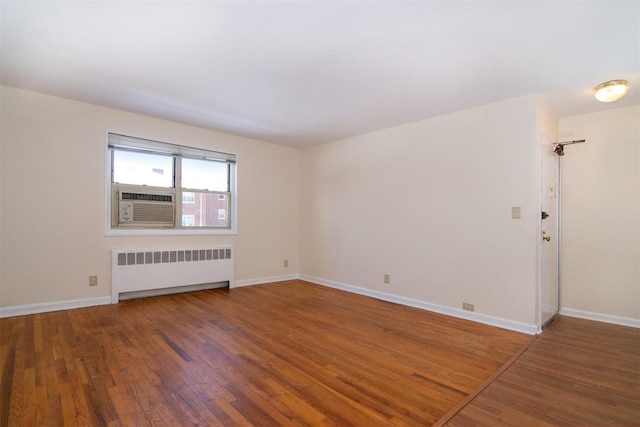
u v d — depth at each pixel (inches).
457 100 126.5
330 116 148.6
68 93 129.4
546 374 86.0
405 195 157.6
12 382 78.0
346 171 188.5
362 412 68.4
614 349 102.7
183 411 67.6
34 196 130.3
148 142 158.6
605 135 132.2
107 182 148.2
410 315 138.1
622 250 128.0
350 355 96.8
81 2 71.7
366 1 69.7
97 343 102.0
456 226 138.2
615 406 71.7
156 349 98.3
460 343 107.1
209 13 74.9
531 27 78.1
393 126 163.0
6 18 77.8
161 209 166.6
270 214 206.1
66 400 70.7
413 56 93.3
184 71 106.1
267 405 70.4
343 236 188.9
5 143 124.7
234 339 107.8
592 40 83.4
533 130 118.3
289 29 81.0
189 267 169.0
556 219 138.3
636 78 104.7
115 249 149.5
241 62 99.2
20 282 127.8
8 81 118.7
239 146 191.2
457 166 138.5
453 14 73.7
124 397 72.3
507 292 123.0
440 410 69.5
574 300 138.3
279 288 188.2
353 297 168.9
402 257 157.8
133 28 81.9
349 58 95.1
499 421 66.1
